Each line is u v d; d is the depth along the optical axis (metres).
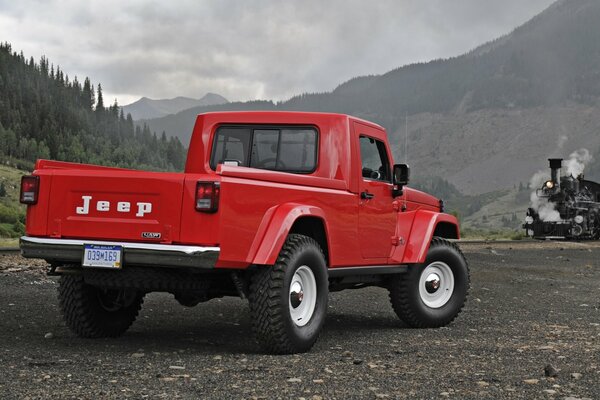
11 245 17.64
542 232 35.19
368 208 6.73
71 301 6.00
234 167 5.14
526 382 4.50
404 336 6.80
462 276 7.84
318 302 5.79
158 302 8.90
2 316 7.16
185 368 4.71
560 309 9.45
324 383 4.32
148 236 5.07
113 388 3.99
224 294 5.85
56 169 5.54
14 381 4.11
